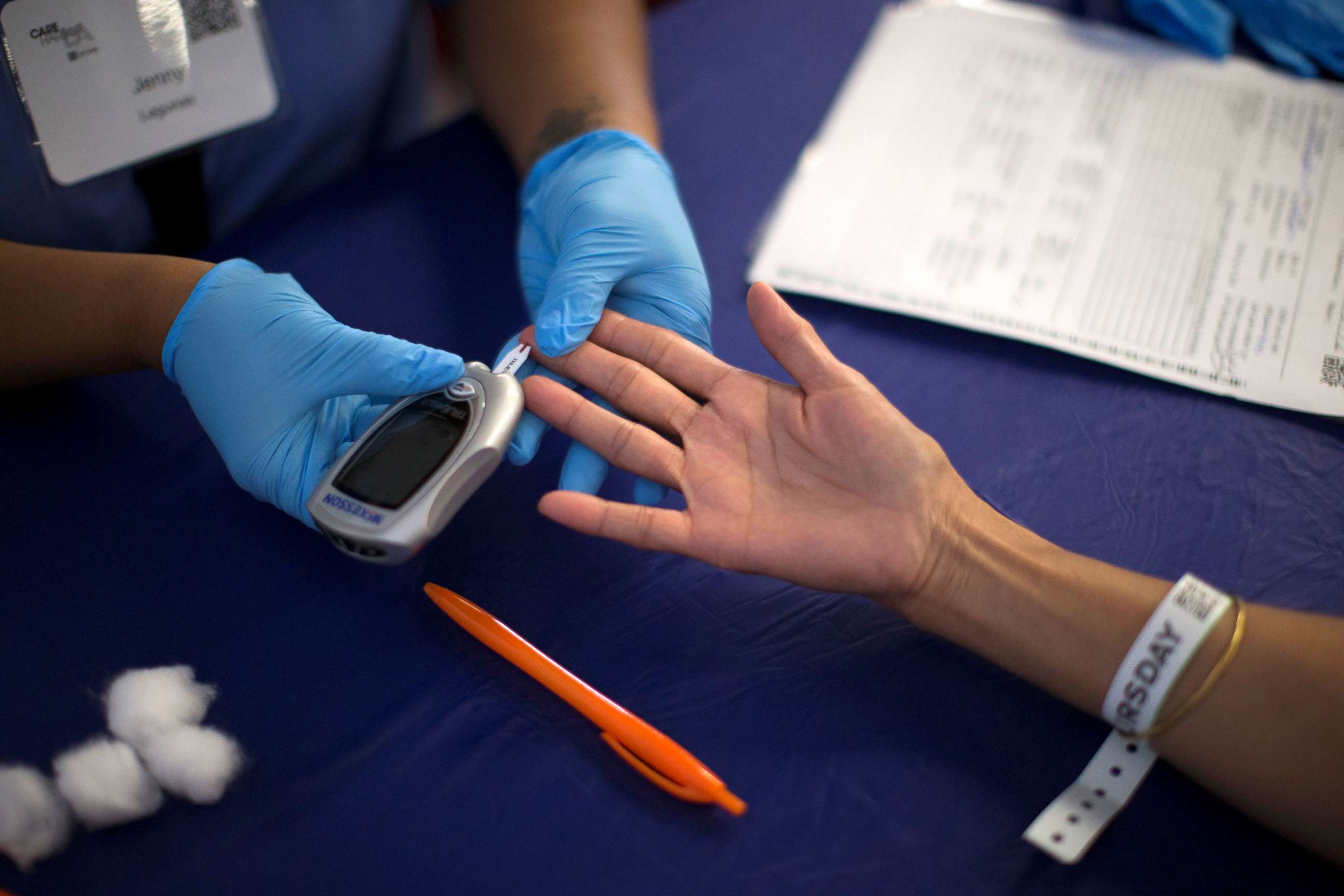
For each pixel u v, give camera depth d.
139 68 0.60
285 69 0.67
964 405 0.58
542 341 0.54
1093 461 0.56
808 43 0.75
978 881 0.45
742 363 0.59
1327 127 0.68
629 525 0.50
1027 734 0.48
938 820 0.46
